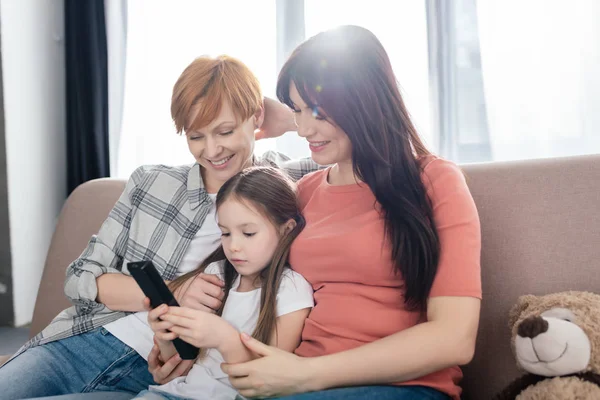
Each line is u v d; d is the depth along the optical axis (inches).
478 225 41.4
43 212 108.5
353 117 41.5
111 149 109.9
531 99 90.3
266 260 46.7
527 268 47.7
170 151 108.7
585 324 39.0
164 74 108.0
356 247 42.0
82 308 52.9
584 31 87.8
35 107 106.4
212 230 53.4
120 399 47.1
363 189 45.1
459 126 93.2
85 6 106.0
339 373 37.7
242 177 47.8
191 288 48.1
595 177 48.3
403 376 38.1
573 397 37.3
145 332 50.3
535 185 49.6
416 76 96.5
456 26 92.5
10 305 102.3
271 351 39.0
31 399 44.9
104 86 107.7
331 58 41.8
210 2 106.0
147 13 107.7
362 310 41.8
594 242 46.7
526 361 39.6
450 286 39.1
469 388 48.2
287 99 44.4
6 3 99.5
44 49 108.7
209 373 43.9
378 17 97.4
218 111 49.9
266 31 104.2
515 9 89.9
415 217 40.4
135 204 55.7
